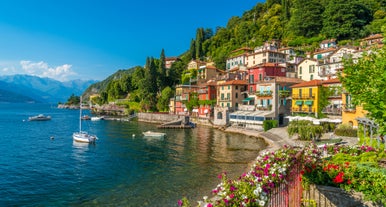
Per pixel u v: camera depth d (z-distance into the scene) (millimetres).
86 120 135375
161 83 158750
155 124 112312
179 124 95812
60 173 36531
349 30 114562
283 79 80562
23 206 25609
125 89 185000
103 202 26141
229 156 45906
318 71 83938
